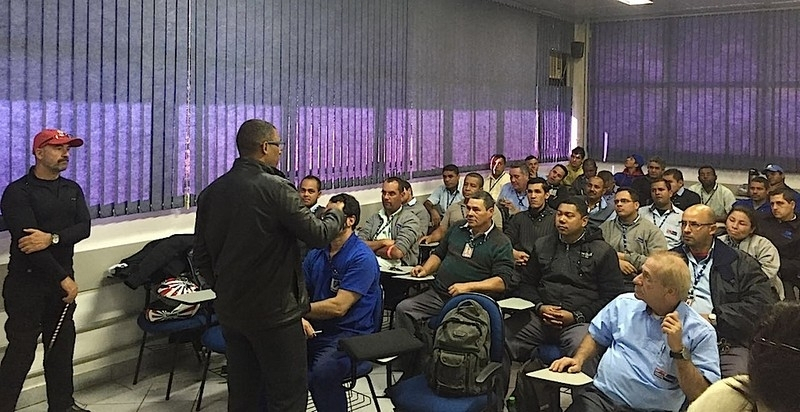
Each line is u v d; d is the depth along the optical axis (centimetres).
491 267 393
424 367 301
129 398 375
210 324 370
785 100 744
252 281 251
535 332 351
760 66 754
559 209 363
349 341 279
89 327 384
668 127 816
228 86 445
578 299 355
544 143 823
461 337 280
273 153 264
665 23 807
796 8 728
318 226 260
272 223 250
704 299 332
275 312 255
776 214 490
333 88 529
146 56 395
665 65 812
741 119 770
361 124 561
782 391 87
